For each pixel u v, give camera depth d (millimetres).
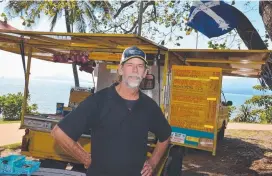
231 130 15914
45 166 5340
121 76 2434
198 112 5355
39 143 5332
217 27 6840
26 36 4996
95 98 2350
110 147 2270
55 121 5203
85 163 2404
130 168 2297
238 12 6547
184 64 6367
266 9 5855
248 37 6789
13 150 8359
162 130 2621
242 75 8797
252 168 8125
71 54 6078
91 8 15680
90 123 2305
